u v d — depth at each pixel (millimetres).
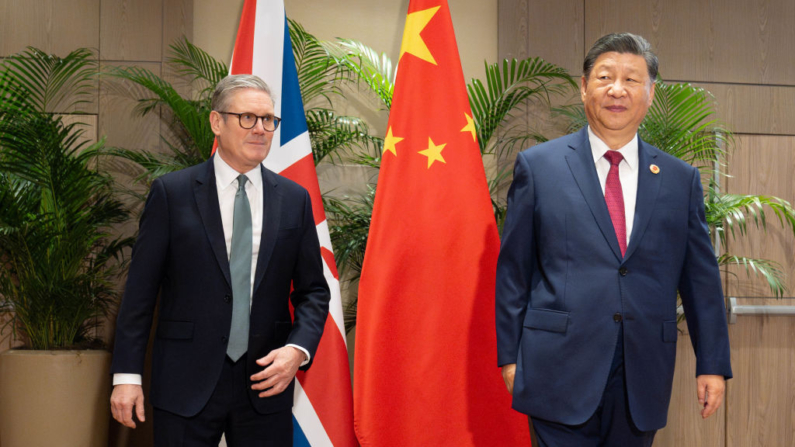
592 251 1799
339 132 3223
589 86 1909
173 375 1734
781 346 3629
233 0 3471
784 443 3605
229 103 1815
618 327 1758
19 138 2805
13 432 2686
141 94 3340
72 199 2887
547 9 3578
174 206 1798
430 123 2752
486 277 2623
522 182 1932
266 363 1713
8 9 3299
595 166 1904
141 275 1764
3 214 2736
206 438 1746
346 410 2564
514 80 3502
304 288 1952
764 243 3633
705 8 3629
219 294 1761
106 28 3344
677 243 1849
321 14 3533
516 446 2562
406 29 2873
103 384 2830
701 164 3605
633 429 1770
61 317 2875
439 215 2652
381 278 2625
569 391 1754
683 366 3564
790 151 3619
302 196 1957
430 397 2564
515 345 1875
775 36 3604
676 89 3104
